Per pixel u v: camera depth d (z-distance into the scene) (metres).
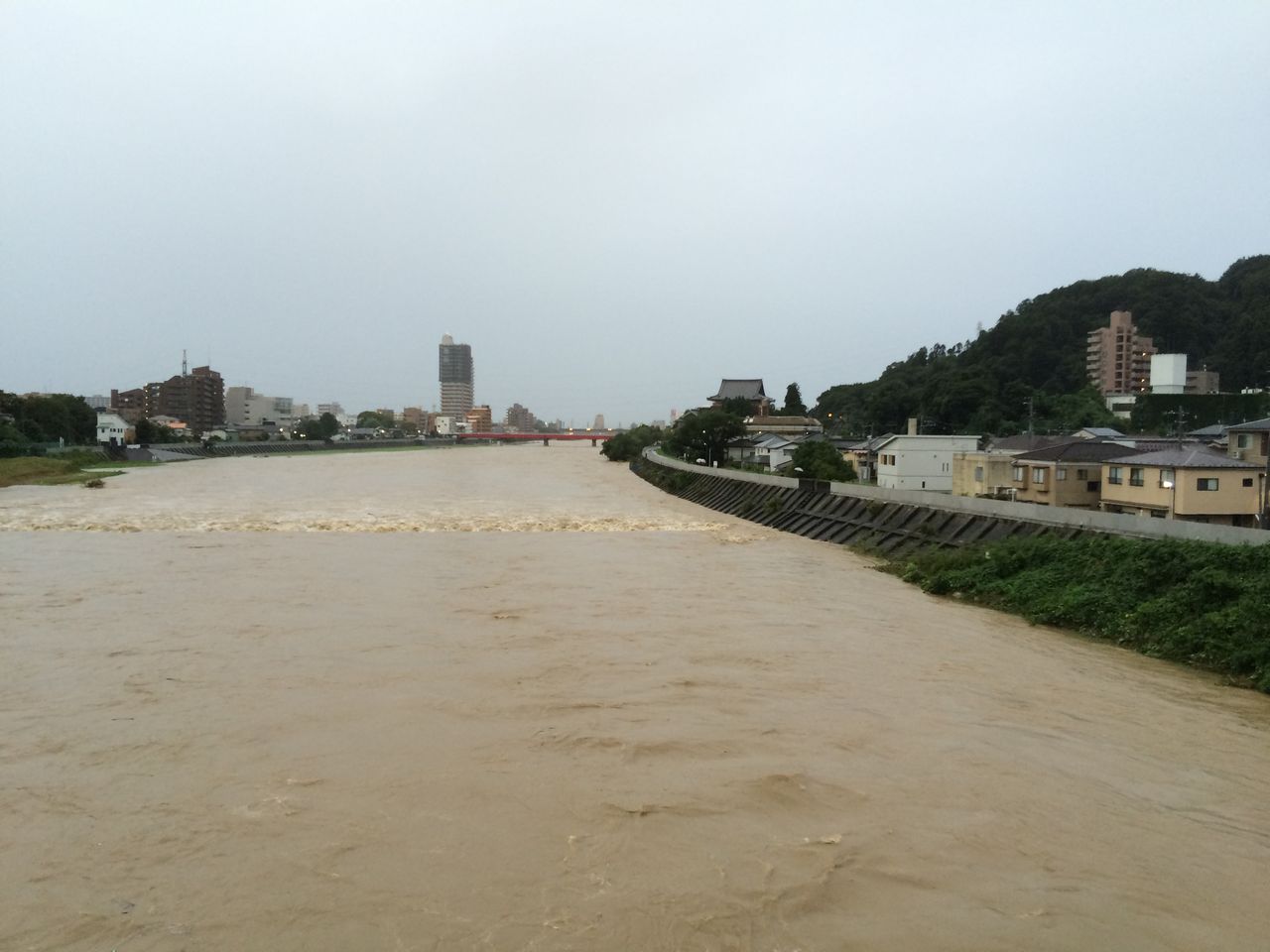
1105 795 9.16
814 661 14.84
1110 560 19.73
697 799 8.80
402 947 6.19
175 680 13.20
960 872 7.37
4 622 17.42
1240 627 15.09
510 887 7.02
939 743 10.71
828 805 8.71
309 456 123.56
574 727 11.05
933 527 29.69
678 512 48.25
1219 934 6.48
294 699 12.21
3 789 9.04
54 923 6.52
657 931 6.38
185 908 6.71
